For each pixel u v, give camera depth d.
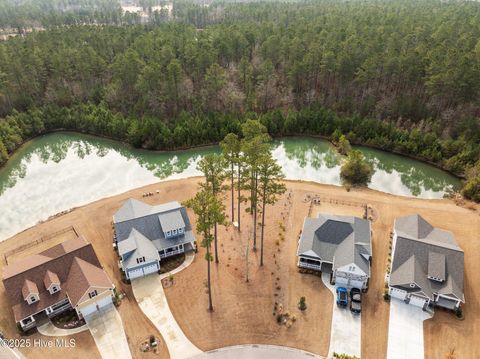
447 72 79.75
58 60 100.38
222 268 50.62
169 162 82.62
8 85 93.25
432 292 44.25
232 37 112.06
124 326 42.75
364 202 66.25
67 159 84.75
